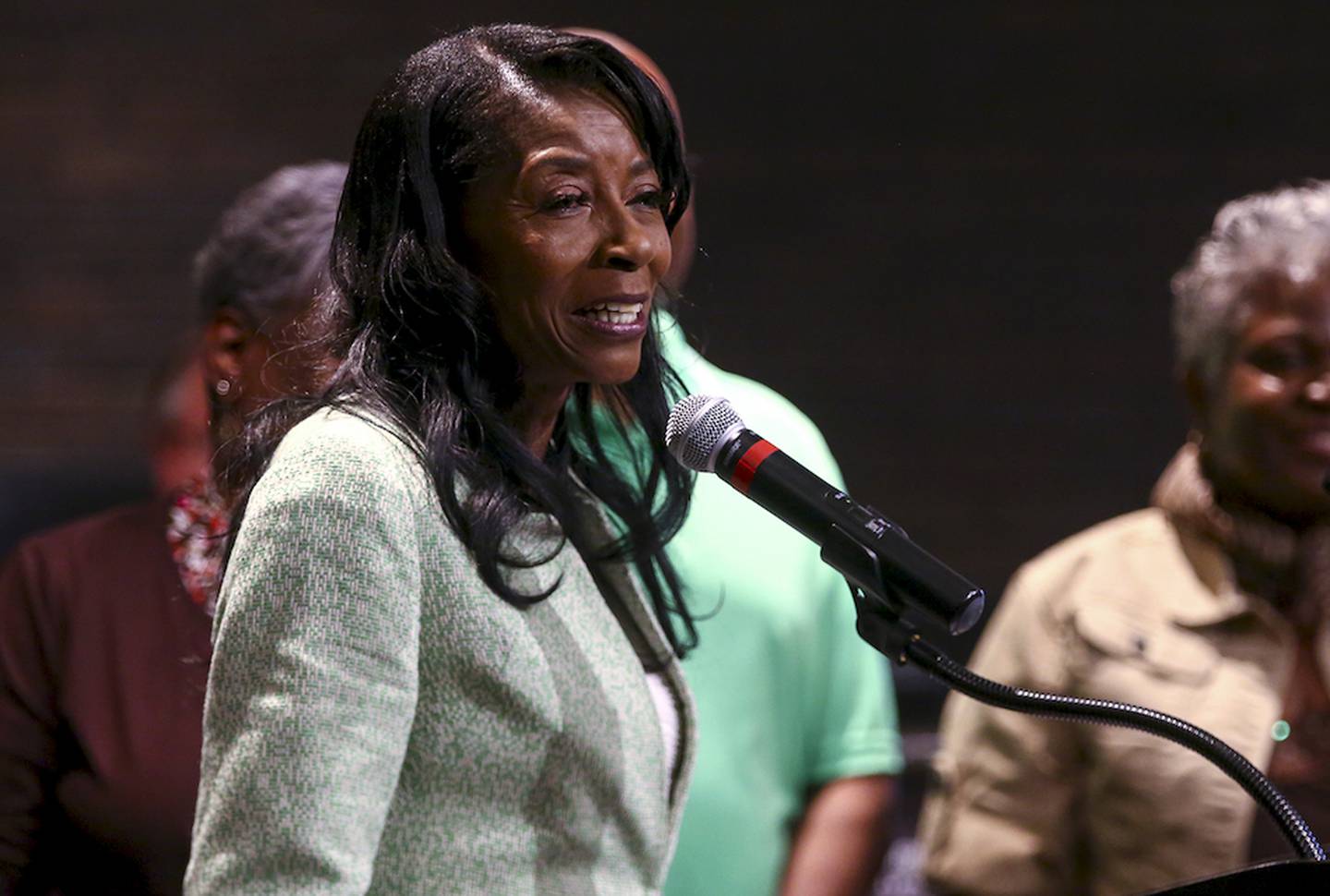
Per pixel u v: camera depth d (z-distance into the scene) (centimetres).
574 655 395
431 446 380
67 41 1892
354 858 351
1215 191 1784
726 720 616
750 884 619
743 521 631
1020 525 1783
